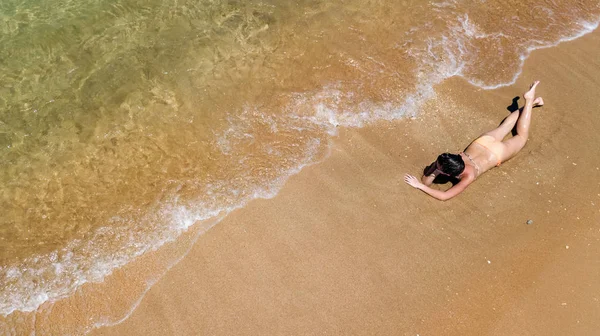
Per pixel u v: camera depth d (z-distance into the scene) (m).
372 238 5.33
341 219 5.46
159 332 4.71
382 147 6.14
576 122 6.43
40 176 5.79
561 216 5.60
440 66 6.96
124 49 6.98
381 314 4.83
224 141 6.12
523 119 6.15
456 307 4.90
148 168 5.86
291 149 6.08
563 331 4.80
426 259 5.20
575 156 6.11
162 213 5.49
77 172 5.82
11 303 4.90
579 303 4.98
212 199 5.61
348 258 5.17
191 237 5.31
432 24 7.46
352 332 4.72
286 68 6.85
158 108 6.39
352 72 6.83
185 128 6.22
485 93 6.71
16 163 5.89
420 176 5.88
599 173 5.96
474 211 5.60
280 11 7.54
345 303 4.88
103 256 5.19
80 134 6.14
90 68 6.77
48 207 5.55
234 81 6.70
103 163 5.90
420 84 6.75
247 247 5.23
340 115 6.43
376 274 5.08
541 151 6.14
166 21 7.36
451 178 5.77
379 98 6.59
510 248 5.33
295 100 6.53
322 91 6.62
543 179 5.89
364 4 7.67
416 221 5.48
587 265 5.25
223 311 4.82
